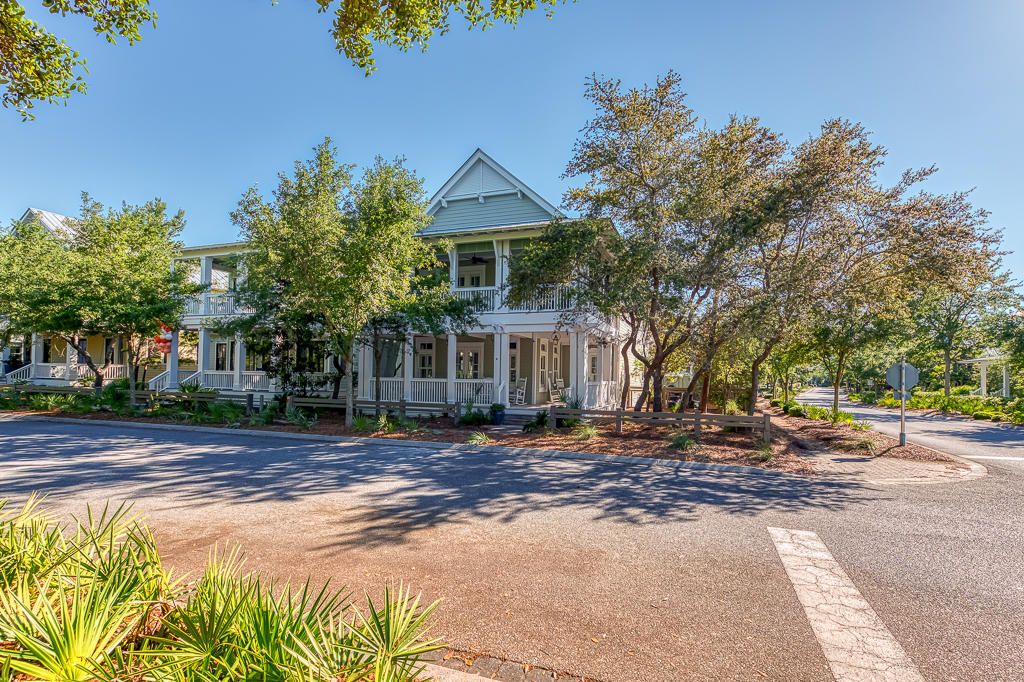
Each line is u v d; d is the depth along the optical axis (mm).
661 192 12367
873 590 4254
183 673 1916
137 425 15039
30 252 19516
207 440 12641
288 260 12117
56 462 9578
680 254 11594
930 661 3203
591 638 3398
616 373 25078
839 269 11875
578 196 12984
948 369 31766
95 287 16094
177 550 4914
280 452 11047
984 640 3469
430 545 5207
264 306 15242
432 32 5156
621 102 12234
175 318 17312
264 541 5246
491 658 3139
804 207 11008
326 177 12281
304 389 18422
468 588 4164
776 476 9164
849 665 3141
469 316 15539
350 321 13102
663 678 2967
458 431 14039
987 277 11258
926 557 5043
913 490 8148
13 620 1998
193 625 2129
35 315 16750
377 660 1906
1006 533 5867
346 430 13875
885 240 11531
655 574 4520
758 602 3990
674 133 12109
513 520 6164
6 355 28219
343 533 5555
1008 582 4457
